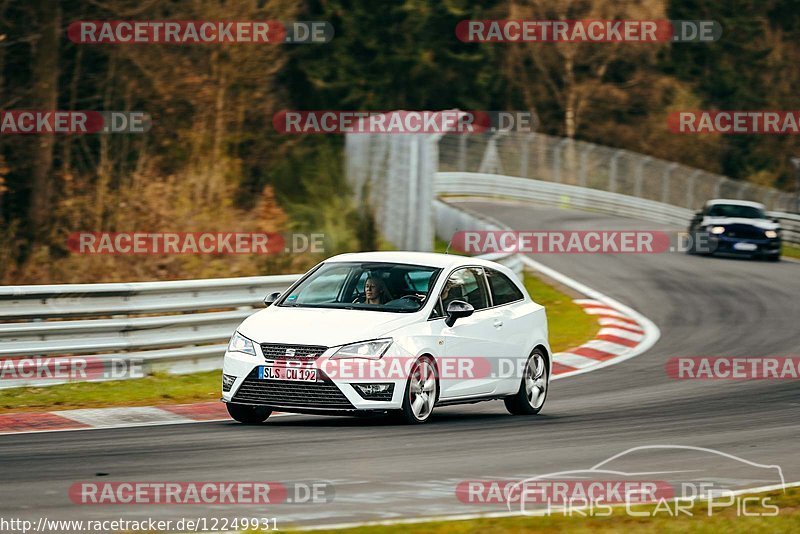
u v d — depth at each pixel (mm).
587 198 177875
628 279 104000
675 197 193250
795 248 150750
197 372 54156
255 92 121125
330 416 44125
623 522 26156
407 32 191625
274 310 42781
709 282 103312
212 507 27047
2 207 108688
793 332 77438
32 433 38375
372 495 28781
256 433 38750
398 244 101125
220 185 94250
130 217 89875
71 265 84812
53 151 116312
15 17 111000
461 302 42688
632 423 43469
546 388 47375
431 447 36438
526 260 113000
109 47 116688
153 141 115438
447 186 164500
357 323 40812
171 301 53156
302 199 119438
